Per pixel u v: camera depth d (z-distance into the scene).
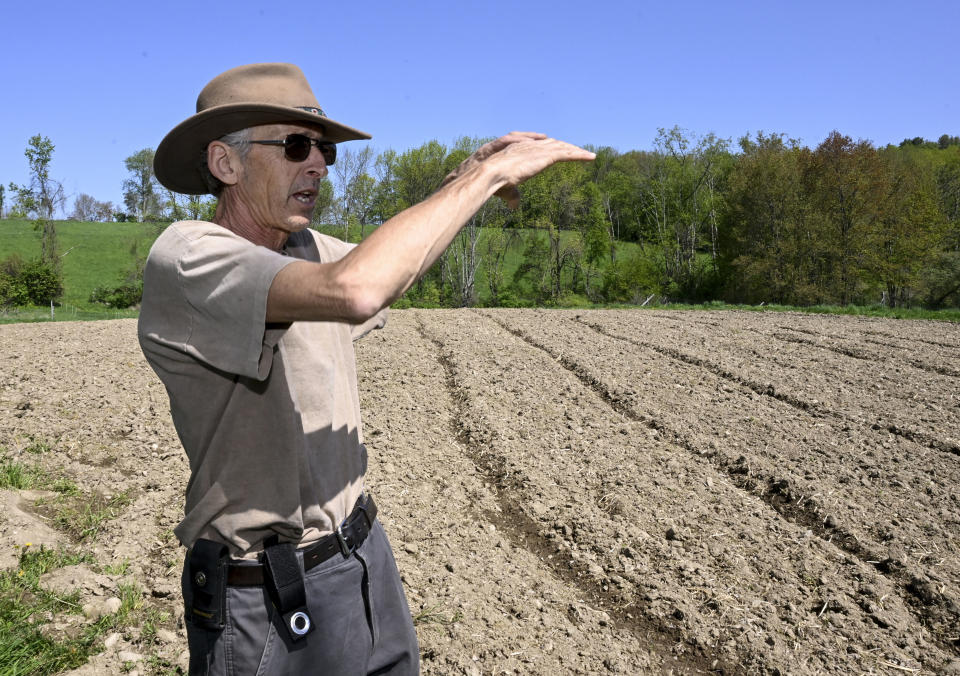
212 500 1.55
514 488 5.86
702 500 5.55
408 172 49.06
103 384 8.72
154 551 4.53
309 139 1.61
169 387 1.51
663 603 4.12
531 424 7.54
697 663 3.64
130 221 88.50
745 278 45.06
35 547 4.23
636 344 12.90
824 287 42.81
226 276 1.34
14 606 3.58
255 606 1.56
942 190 49.75
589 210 54.53
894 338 14.37
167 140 1.60
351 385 1.82
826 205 43.34
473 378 9.54
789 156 45.12
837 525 5.09
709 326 15.98
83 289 50.97
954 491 5.67
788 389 9.09
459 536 4.95
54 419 7.13
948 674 3.50
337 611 1.64
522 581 4.34
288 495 1.55
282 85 1.59
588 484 5.91
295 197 1.64
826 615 4.02
